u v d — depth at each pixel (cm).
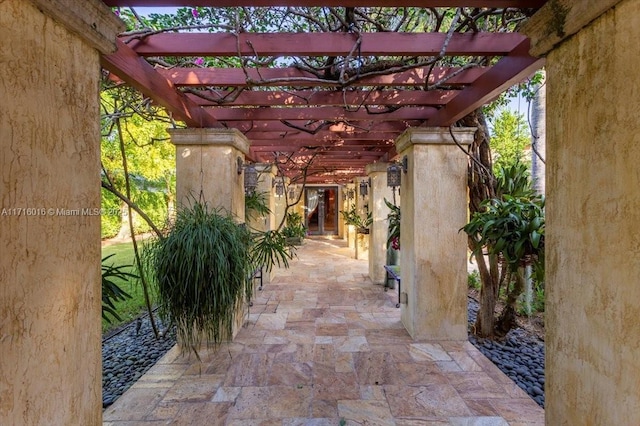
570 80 118
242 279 253
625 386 97
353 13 185
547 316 134
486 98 221
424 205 304
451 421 194
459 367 258
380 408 206
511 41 187
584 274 113
